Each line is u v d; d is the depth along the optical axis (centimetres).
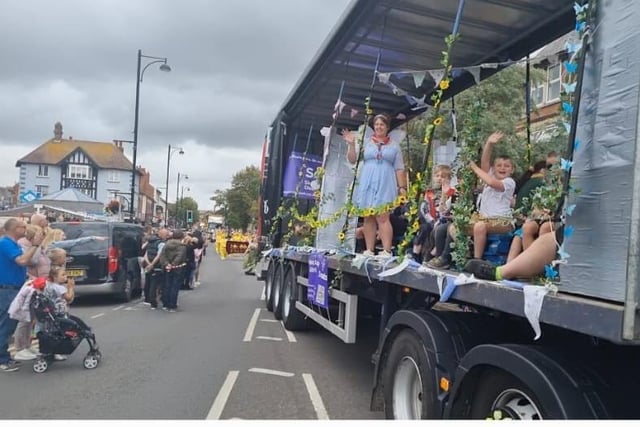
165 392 596
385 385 446
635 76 246
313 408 546
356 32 626
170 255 1248
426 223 577
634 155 239
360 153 655
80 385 623
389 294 513
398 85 796
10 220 705
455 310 411
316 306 799
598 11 276
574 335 295
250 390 607
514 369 289
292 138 1118
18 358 732
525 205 457
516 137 878
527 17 575
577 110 282
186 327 1020
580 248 269
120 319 1113
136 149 2439
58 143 7406
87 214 2569
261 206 1309
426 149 472
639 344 232
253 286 1922
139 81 2388
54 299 699
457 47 661
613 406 261
